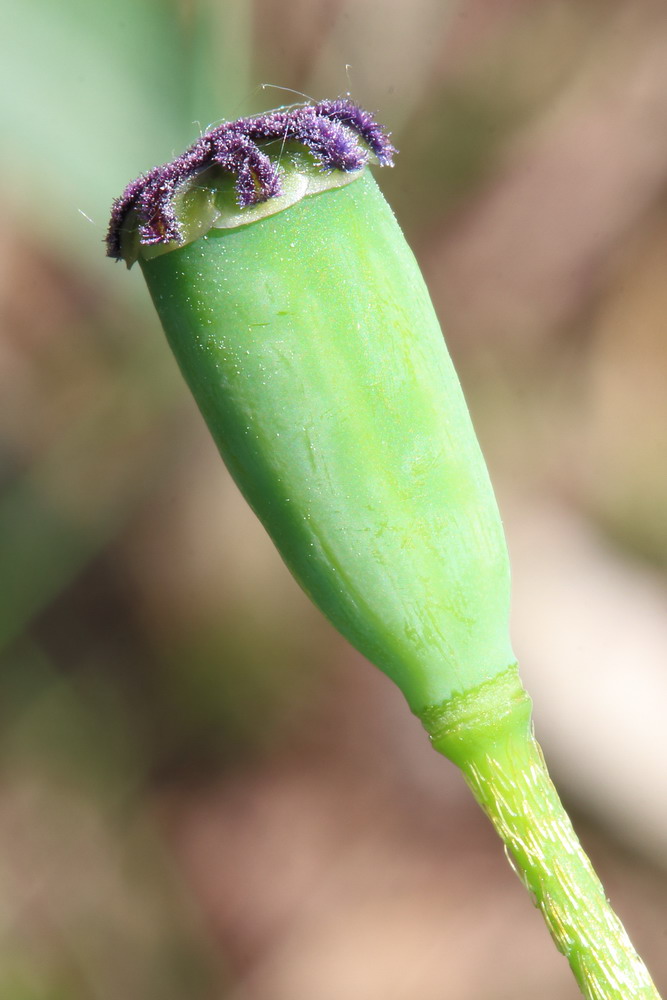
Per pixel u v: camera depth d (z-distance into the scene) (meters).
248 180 0.09
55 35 0.12
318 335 0.09
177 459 0.18
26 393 0.17
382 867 0.18
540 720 0.17
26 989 0.16
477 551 0.09
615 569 0.18
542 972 0.17
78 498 0.17
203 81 0.13
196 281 0.09
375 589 0.09
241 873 0.18
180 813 0.18
